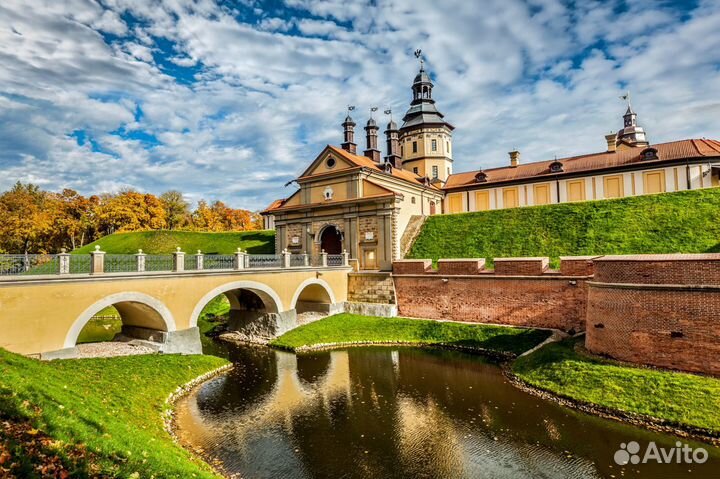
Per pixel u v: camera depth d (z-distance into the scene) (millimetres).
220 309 35125
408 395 16109
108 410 11156
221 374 19094
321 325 27203
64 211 62406
